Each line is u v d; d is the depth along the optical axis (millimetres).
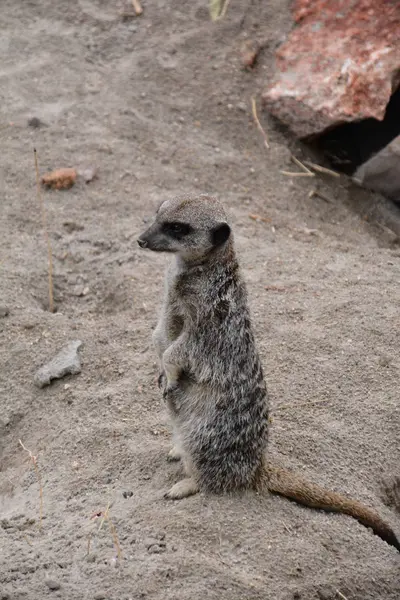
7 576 5000
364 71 10625
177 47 11789
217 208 5391
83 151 10133
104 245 8844
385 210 10539
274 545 5340
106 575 5012
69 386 6973
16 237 8883
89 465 6141
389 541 5746
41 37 11875
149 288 8133
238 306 5488
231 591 4965
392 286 8328
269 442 6324
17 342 7426
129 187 9750
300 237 9406
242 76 11508
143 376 6996
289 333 7559
